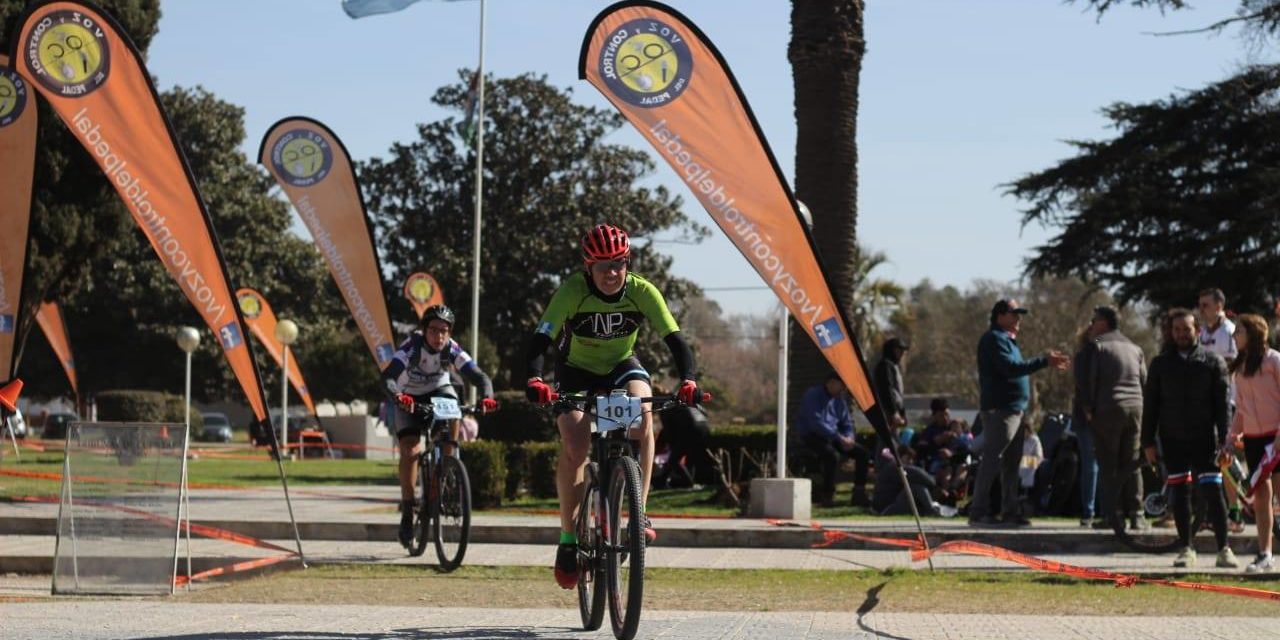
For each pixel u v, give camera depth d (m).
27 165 15.80
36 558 12.90
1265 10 32.47
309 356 61.28
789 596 10.12
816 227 21.80
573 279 7.89
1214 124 42.47
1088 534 13.84
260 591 10.41
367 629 7.82
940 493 18.05
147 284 65.56
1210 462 12.20
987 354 15.20
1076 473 16.88
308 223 18.59
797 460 20.69
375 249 18.58
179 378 67.69
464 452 18.31
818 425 18.45
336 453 51.09
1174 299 42.22
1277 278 40.75
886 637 7.49
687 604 9.65
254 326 46.38
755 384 127.50
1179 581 11.08
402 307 62.56
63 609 8.91
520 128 63.19
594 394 8.01
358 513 16.81
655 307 7.91
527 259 61.75
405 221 63.56
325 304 72.25
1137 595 10.18
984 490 15.27
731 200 12.27
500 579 11.38
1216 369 12.13
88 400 67.12
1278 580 11.31
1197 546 13.52
